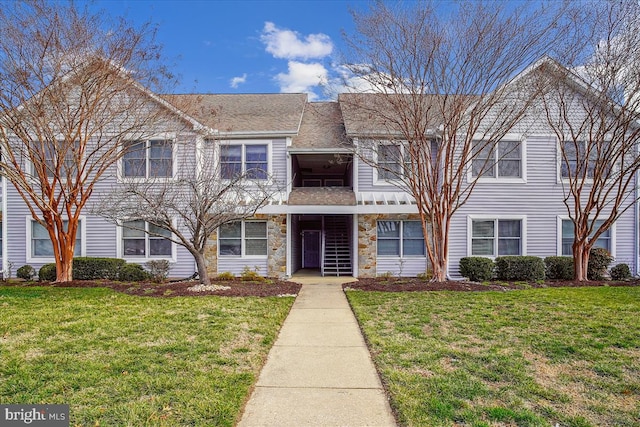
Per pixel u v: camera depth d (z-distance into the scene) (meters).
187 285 13.17
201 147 16.14
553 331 7.64
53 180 14.98
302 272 19.23
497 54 12.57
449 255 16.56
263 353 6.47
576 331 7.62
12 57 12.60
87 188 14.97
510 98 14.30
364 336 7.58
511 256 15.80
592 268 15.73
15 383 5.17
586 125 15.29
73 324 8.08
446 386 5.12
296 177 21.05
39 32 12.55
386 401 4.82
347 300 11.25
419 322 8.41
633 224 16.67
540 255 16.69
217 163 15.11
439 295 11.47
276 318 8.74
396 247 16.95
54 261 16.92
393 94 13.91
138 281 15.18
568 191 16.62
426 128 14.07
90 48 13.31
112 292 12.18
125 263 16.08
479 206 16.56
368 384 5.33
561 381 5.32
